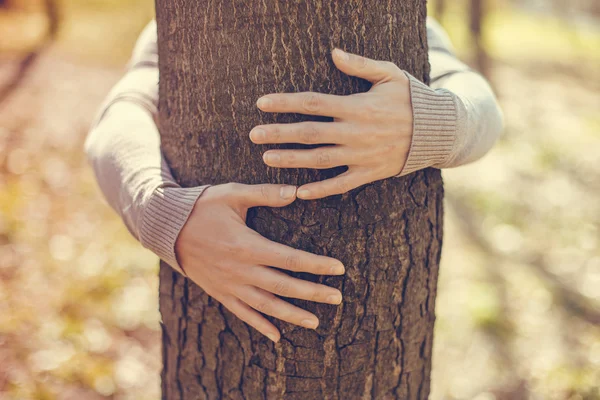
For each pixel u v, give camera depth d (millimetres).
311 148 893
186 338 1006
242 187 896
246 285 904
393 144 871
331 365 953
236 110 911
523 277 2727
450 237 3137
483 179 3936
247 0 884
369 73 870
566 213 3457
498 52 8188
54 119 4219
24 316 2090
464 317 2350
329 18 885
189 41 922
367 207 920
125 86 1056
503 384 1986
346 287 932
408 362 1002
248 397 979
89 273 2447
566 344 2221
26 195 3064
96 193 3215
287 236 916
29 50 6082
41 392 1749
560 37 10227
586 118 5445
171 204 909
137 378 1892
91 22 7598
